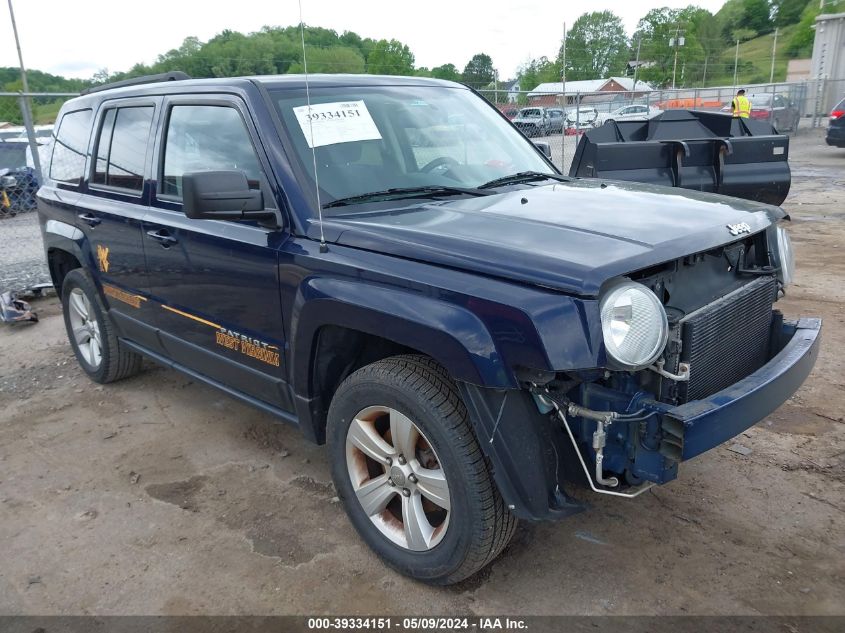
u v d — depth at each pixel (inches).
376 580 110.0
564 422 91.3
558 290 84.1
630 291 83.7
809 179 550.0
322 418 119.3
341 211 114.3
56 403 184.5
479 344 87.1
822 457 139.3
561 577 108.6
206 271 131.3
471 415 91.2
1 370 211.5
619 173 291.6
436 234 98.7
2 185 414.3
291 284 112.3
